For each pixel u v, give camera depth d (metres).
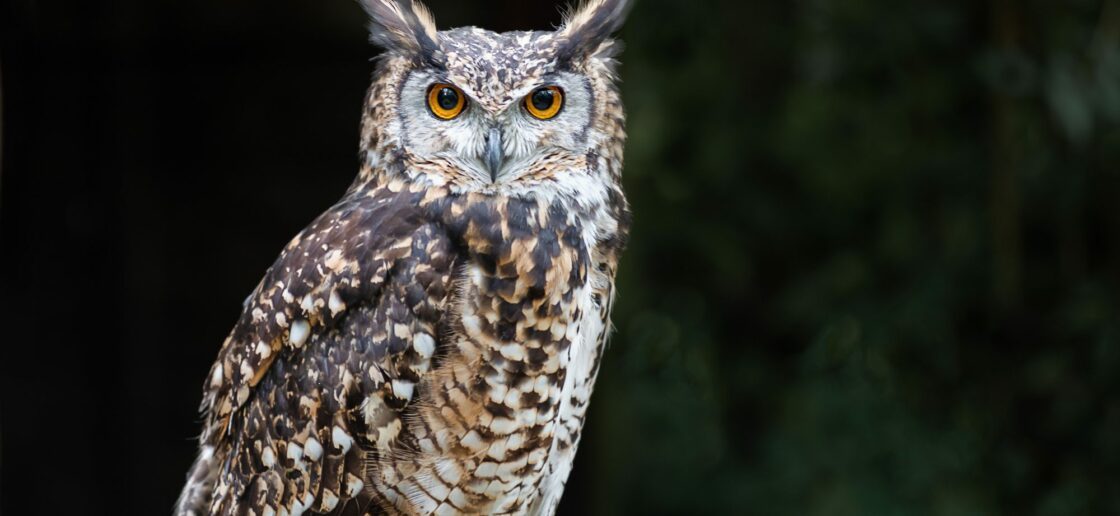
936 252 11.43
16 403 9.49
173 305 9.77
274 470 5.82
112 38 9.50
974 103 11.18
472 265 5.53
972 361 11.70
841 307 11.56
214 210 9.74
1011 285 11.16
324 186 9.70
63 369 9.60
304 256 5.77
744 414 12.00
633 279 11.84
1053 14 10.60
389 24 5.86
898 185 11.28
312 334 5.70
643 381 12.07
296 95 9.65
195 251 9.77
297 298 5.70
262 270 9.78
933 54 11.06
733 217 11.54
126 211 9.65
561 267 5.64
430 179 5.74
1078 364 11.52
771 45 11.31
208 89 9.66
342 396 5.60
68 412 9.62
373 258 5.57
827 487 11.23
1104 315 11.30
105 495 9.70
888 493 11.15
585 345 5.98
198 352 9.79
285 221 9.74
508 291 5.52
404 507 5.74
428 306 5.50
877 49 11.07
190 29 9.56
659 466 11.89
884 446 11.30
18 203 9.42
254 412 5.89
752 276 11.83
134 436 9.73
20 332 9.49
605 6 6.02
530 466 5.79
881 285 11.55
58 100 9.47
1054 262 11.59
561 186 5.84
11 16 9.08
